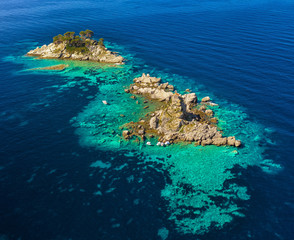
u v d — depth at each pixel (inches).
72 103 3331.7
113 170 2298.2
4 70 4212.6
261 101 3449.8
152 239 1711.4
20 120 2947.8
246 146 2650.1
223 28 6619.1
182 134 2699.3
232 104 3403.1
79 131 2797.7
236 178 2255.2
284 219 1884.8
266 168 2373.3
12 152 2455.7
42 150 2501.2
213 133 2687.0
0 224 1770.4
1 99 3358.8
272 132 2874.0
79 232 1738.4
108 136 2728.8
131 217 1863.9
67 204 1945.1
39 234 1715.1
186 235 1748.3
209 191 2113.7
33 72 4188.0
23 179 2159.2
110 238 1706.4
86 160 2402.8
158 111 3129.9
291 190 2140.7
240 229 1804.9
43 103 3309.5
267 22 7180.1
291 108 3275.1
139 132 2743.6
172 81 3971.5
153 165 2372.0
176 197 2046.0
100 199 2000.5
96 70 4328.3
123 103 3363.7
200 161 2436.0
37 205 1926.7
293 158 2497.5
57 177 2193.7
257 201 2032.5
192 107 3294.8
